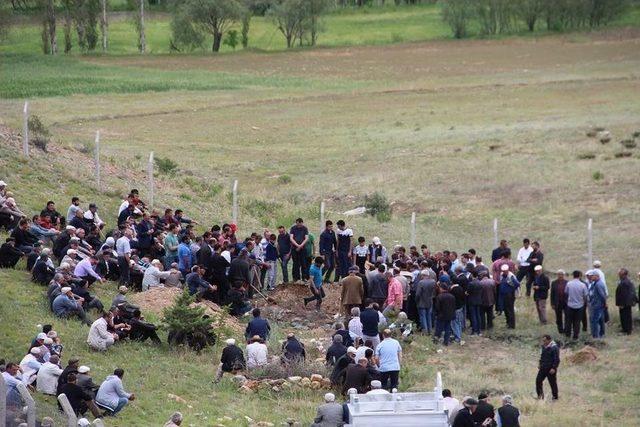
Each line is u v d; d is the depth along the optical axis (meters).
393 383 31.48
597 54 150.88
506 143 80.44
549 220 60.62
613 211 61.00
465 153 78.38
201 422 28.14
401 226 60.38
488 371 35.38
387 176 72.88
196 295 36.50
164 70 139.38
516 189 67.81
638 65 132.62
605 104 98.94
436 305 38.00
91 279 36.62
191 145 84.19
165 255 40.56
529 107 100.00
